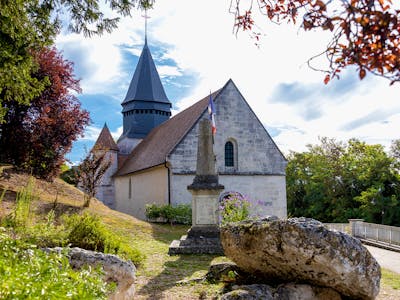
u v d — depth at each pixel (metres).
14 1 7.66
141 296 5.88
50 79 15.88
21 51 8.70
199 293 5.86
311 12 2.18
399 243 15.02
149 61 37.81
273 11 2.79
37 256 3.06
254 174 24.06
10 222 6.58
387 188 34.84
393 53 2.00
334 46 2.16
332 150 40.00
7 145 16.03
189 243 10.49
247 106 24.80
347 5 2.01
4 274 2.33
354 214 35.88
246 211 13.05
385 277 8.34
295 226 5.05
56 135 16.84
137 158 30.02
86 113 17.73
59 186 21.31
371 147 38.44
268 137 25.02
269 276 5.81
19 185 17.19
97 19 8.84
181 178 22.06
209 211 11.18
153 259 9.38
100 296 2.84
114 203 32.91
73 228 7.79
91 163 18.22
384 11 1.98
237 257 5.88
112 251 7.53
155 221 20.55
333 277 5.04
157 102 37.12
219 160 23.50
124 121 38.25
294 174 44.06
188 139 22.42
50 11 8.50
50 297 2.24
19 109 15.67
